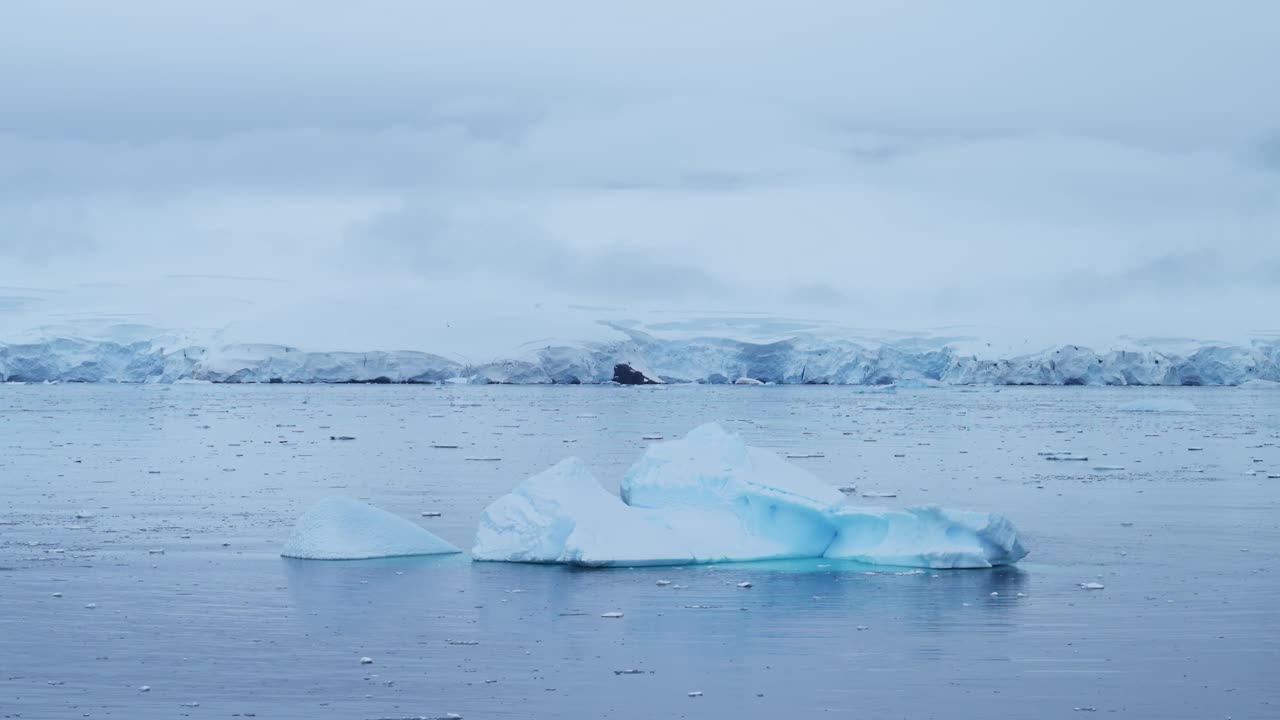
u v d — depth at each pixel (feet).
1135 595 79.82
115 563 90.79
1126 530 107.14
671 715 56.49
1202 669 63.46
